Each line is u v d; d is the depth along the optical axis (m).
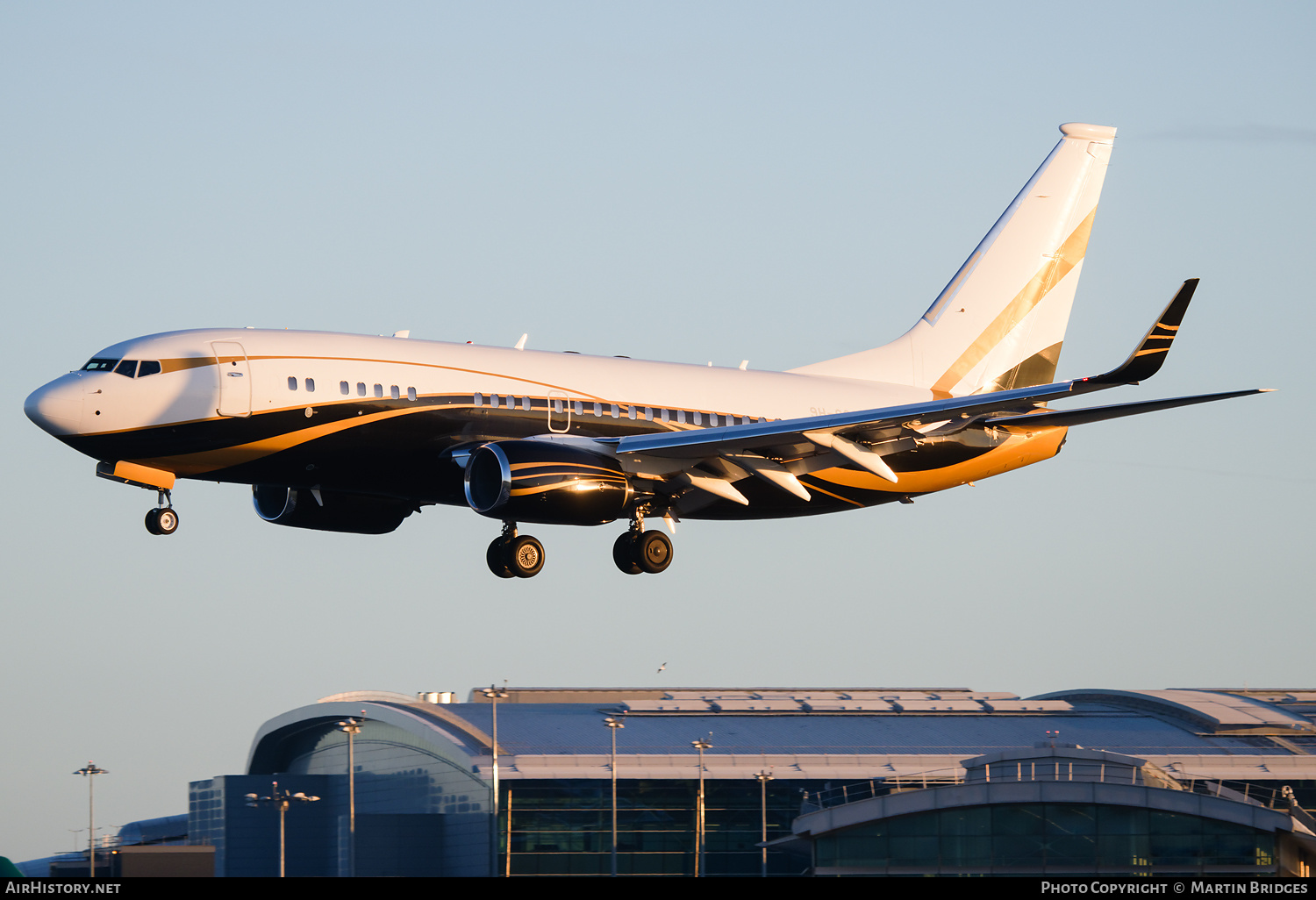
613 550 149.88
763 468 136.75
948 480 157.88
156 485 127.00
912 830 140.38
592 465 129.00
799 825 142.50
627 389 142.12
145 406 121.94
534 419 136.25
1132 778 156.75
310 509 140.88
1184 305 111.81
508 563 143.00
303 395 126.56
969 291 167.50
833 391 156.25
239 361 125.31
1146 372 114.44
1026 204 169.62
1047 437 161.50
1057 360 170.62
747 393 149.62
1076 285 171.38
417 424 130.62
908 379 163.75
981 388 167.25
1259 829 136.62
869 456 133.00
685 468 137.12
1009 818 138.75
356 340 132.00
